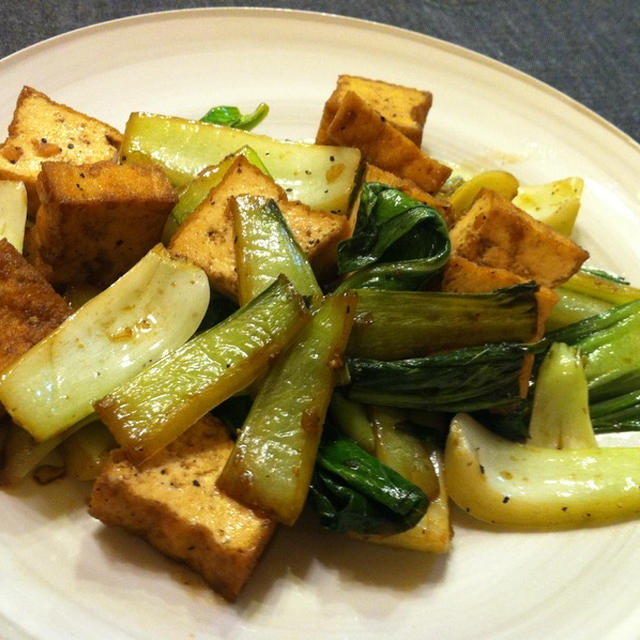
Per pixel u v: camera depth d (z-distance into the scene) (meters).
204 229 0.29
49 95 0.36
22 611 0.23
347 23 0.41
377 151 0.34
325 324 0.27
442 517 0.27
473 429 0.28
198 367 0.26
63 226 0.27
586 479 0.28
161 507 0.25
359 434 0.28
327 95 0.40
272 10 0.40
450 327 0.28
